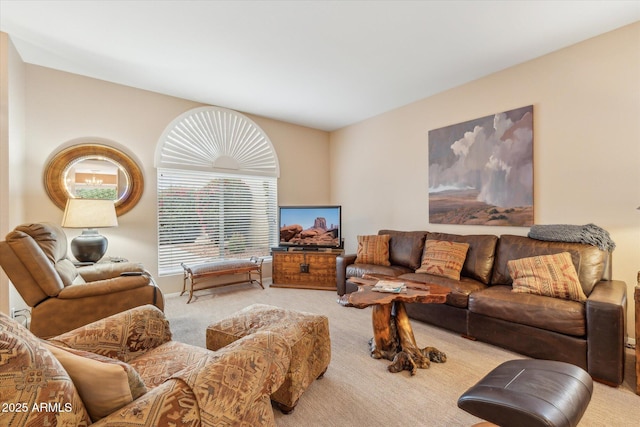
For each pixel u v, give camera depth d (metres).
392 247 3.87
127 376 0.83
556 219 2.84
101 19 2.33
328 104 4.23
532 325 2.19
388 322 2.33
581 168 2.68
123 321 1.46
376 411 1.67
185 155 4.06
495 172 3.26
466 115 3.54
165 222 3.92
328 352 2.02
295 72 3.26
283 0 2.13
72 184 3.29
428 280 2.94
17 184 2.79
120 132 3.57
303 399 1.78
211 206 4.32
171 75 3.33
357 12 2.26
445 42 2.68
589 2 2.15
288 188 5.11
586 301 1.99
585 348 1.96
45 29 2.46
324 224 4.48
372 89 3.71
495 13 2.28
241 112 4.55
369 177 4.85
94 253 3.00
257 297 3.90
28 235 2.01
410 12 2.27
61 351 0.83
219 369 0.96
